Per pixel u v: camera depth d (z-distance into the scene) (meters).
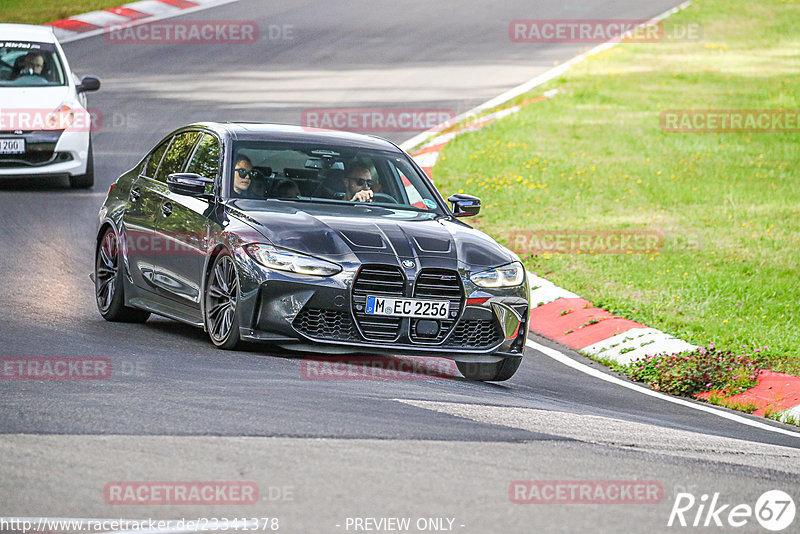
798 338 41.06
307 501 18.27
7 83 59.50
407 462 20.83
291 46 111.56
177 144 36.62
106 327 34.78
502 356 31.16
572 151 76.19
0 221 51.72
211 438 21.56
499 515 18.23
